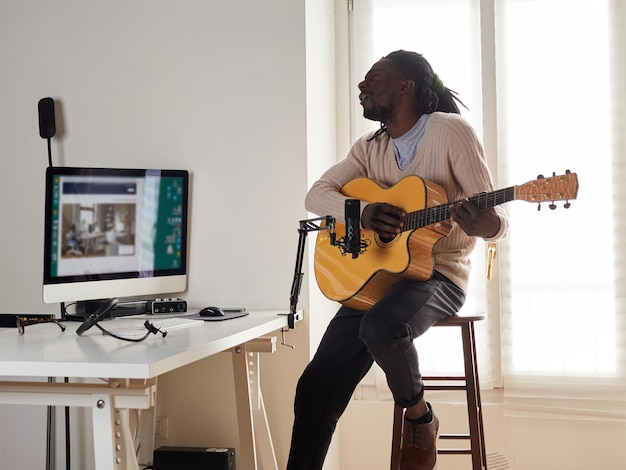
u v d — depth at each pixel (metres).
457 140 2.31
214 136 3.02
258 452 2.91
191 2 3.04
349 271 2.41
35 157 3.14
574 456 3.23
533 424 3.26
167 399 3.01
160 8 3.06
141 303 2.72
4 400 1.72
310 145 3.00
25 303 3.14
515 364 3.30
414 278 2.31
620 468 3.20
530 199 2.06
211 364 2.97
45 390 1.70
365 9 3.44
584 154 3.27
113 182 2.72
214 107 3.02
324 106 3.28
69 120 3.13
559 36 3.29
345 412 3.40
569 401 3.24
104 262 2.69
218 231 3.01
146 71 3.07
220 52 3.02
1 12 3.18
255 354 2.74
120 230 2.74
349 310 2.51
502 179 3.31
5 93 3.17
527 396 3.27
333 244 2.37
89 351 1.76
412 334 2.19
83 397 1.67
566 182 2.00
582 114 3.27
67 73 3.13
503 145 3.32
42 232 3.13
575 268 3.26
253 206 2.98
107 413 1.65
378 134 2.56
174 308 2.77
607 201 3.24
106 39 3.10
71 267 2.59
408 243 2.26
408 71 2.43
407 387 2.21
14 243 3.16
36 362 1.60
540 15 3.31
